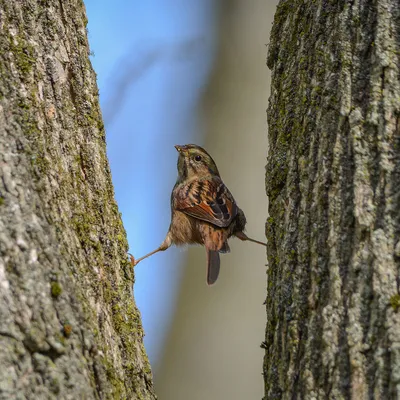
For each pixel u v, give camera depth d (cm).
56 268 695
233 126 1784
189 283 1784
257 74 1812
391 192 700
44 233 703
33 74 807
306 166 763
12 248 681
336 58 769
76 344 682
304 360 697
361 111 736
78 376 670
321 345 690
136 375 785
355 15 769
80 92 858
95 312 749
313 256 725
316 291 712
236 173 1750
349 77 752
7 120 751
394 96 726
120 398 736
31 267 682
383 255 681
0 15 812
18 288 671
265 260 1736
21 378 644
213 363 1694
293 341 712
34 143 759
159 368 1714
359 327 672
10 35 809
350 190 719
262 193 1744
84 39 884
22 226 693
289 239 755
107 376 724
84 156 837
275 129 830
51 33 844
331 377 674
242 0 1853
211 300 1739
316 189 744
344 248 707
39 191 729
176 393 1683
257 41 1828
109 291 798
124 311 809
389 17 753
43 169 750
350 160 728
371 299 677
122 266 837
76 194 803
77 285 720
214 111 1806
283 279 745
